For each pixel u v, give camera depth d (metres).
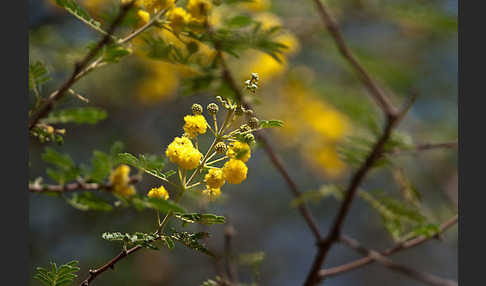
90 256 1.60
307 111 1.65
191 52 0.88
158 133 1.72
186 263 1.85
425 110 1.94
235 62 1.05
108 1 0.97
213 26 0.86
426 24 1.20
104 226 1.53
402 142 0.99
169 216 0.82
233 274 0.98
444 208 1.35
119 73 1.43
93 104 1.49
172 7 0.84
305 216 1.03
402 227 1.00
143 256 1.72
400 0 1.21
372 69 1.53
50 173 0.77
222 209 1.31
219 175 0.81
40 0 1.39
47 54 1.18
